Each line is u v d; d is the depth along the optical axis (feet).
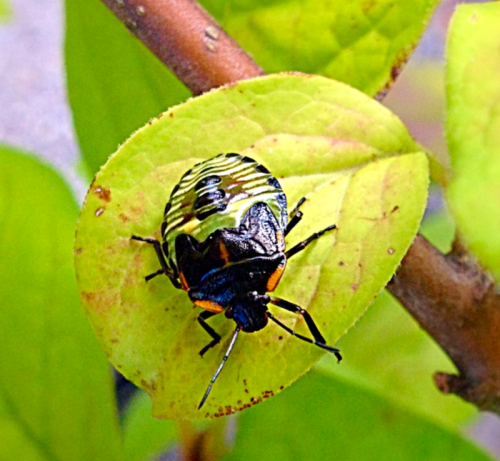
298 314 0.28
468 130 0.26
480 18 0.27
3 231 0.31
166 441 0.36
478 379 0.31
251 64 0.31
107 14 0.32
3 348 0.31
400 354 0.37
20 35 0.57
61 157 0.47
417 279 0.29
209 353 0.29
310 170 0.29
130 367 0.29
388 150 0.29
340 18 0.31
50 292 0.31
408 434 0.33
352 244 0.28
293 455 0.33
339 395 0.33
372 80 0.32
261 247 0.29
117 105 0.33
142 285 0.29
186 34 0.30
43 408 0.31
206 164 0.29
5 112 0.51
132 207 0.29
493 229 0.25
